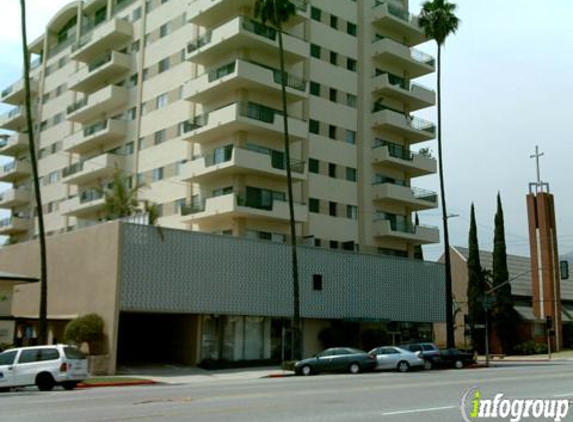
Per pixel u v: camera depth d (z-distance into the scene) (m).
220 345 37.81
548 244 66.50
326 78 53.12
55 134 69.12
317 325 42.94
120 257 34.19
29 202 71.94
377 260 46.75
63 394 20.03
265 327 40.09
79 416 13.01
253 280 39.53
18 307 42.19
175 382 28.83
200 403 15.62
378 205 54.97
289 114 49.81
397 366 34.09
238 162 44.47
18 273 43.25
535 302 66.44
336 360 32.47
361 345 44.38
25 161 72.38
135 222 38.69
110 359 32.94
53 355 22.97
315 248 43.03
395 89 55.88
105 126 57.41
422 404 15.13
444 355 37.16
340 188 52.47
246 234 45.97
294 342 35.84
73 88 63.50
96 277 35.34
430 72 60.16
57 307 38.09
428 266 50.50
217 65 49.53
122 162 56.44
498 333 60.38
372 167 55.28
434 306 50.22
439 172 44.38
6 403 16.17
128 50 59.25
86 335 33.22
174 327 38.72
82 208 57.69
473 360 38.91
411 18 59.69
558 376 26.34
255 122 45.72
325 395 17.61
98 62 60.28
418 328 49.31
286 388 20.64
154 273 35.25
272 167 46.44
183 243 36.75
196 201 48.88
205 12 48.91
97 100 58.59
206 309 37.00
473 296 60.38
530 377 25.69
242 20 45.97
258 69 46.50
